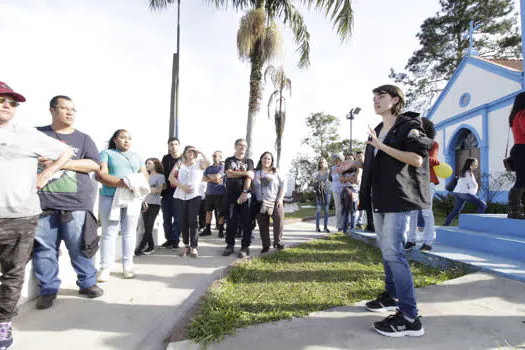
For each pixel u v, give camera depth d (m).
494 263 3.18
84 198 2.72
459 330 2.01
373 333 2.01
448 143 12.88
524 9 5.04
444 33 19.56
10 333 1.97
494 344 1.83
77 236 2.71
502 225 3.92
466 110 11.93
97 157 2.90
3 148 1.99
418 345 1.85
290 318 2.25
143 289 3.02
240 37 8.84
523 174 3.72
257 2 9.15
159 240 5.34
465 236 4.06
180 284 3.17
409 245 4.22
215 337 1.98
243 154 4.58
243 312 2.33
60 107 2.64
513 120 3.79
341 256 4.23
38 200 2.18
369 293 2.79
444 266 3.48
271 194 4.50
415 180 2.08
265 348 1.84
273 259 4.04
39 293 2.69
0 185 1.96
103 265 3.24
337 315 2.31
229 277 3.29
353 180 6.17
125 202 3.20
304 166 24.62
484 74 11.08
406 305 1.98
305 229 7.20
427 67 20.39
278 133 12.45
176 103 8.62
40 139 2.19
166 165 5.09
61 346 1.97
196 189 4.29
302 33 9.77
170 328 2.26
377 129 2.51
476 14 18.25
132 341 2.06
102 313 2.46
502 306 2.32
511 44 17.64
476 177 11.73
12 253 2.02
